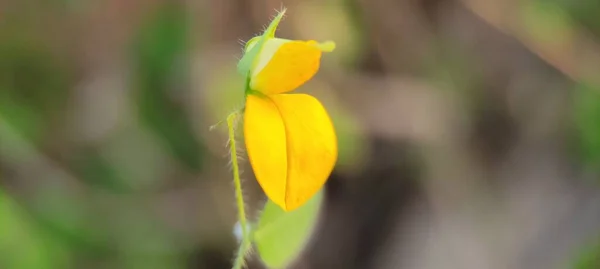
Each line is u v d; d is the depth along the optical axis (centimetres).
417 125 25
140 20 24
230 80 23
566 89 26
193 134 23
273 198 15
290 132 15
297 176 15
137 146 23
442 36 26
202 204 22
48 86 23
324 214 24
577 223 24
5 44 23
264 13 24
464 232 24
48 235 21
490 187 25
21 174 22
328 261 24
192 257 22
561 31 26
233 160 16
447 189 25
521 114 26
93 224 21
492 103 26
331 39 24
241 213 16
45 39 24
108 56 24
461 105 26
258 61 15
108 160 22
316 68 15
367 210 24
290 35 24
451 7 26
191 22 23
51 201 21
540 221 24
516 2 26
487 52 27
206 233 22
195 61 23
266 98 15
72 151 22
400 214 24
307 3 24
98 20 24
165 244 22
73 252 21
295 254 17
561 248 24
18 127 22
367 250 24
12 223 20
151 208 22
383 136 25
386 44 25
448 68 26
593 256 22
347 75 24
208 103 22
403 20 25
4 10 24
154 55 23
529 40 26
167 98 23
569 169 25
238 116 16
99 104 23
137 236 22
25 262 20
